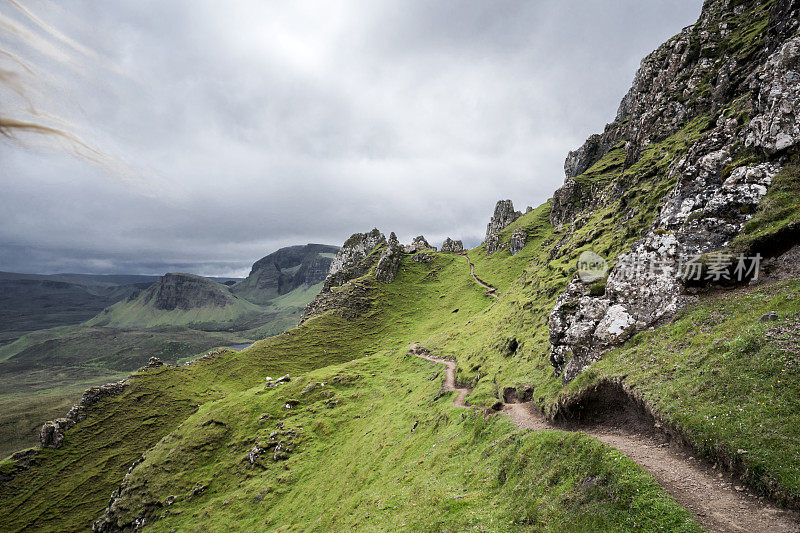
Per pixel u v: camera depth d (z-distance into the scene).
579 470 20.25
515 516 21.34
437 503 27.50
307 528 48.41
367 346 171.38
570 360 36.00
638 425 23.81
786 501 13.79
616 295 35.41
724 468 16.70
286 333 193.88
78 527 112.75
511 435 30.33
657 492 16.20
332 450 77.25
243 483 82.06
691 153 45.69
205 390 161.75
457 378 67.88
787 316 21.27
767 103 37.12
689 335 26.45
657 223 39.78
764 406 17.36
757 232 29.80
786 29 50.34
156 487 92.81
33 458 137.38
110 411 155.75
